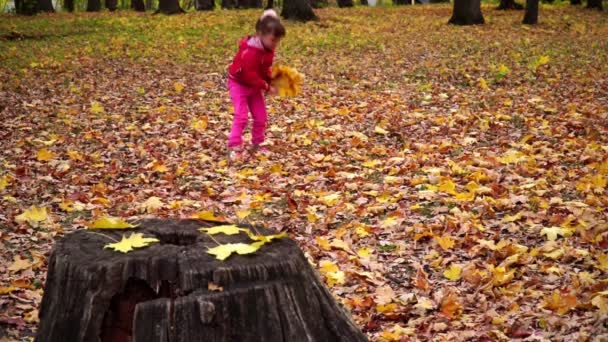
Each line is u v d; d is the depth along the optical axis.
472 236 6.24
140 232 3.26
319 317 3.07
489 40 22.95
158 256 2.94
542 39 23.28
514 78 15.43
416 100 13.14
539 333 4.49
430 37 24.11
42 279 5.65
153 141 10.42
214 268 2.86
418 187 7.85
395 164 8.83
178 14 35.66
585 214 6.48
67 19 34.44
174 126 11.46
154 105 13.34
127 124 11.72
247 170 8.59
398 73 16.55
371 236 6.53
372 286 5.48
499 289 5.23
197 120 11.76
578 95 13.23
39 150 9.60
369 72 16.81
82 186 8.29
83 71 18.25
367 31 26.38
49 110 12.96
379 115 11.66
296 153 9.60
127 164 9.27
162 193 7.94
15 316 4.98
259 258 2.97
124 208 7.44
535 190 7.50
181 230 3.28
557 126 10.52
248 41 8.01
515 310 4.87
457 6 28.19
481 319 4.78
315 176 8.43
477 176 7.93
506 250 5.84
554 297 4.80
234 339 2.83
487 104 12.53
